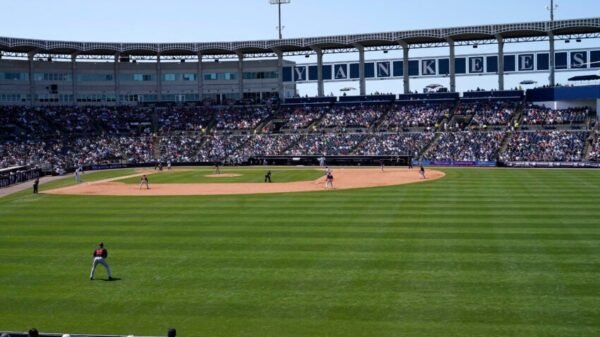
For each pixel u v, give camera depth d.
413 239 39.56
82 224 47.97
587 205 52.34
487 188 66.69
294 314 26.06
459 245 37.62
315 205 55.97
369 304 27.05
